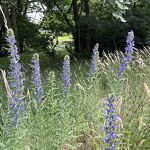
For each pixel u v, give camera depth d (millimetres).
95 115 5387
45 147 4441
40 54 17906
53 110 5043
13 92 4297
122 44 16312
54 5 15352
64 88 5125
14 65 4387
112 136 3527
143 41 15688
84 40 17078
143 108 4977
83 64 11797
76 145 4891
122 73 5859
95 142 4664
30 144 4547
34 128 4668
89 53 15898
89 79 6352
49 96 5695
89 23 16078
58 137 4746
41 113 4750
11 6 11586
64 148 4727
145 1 11789
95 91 6016
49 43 17219
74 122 5211
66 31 16906
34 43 17641
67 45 17938
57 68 11711
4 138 4098
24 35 17453
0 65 14727
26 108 4898
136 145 4531
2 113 4629
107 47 16562
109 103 3525
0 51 19578
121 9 7629
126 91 5562
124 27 15484
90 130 5125
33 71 4859
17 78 4352
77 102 5578
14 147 4035
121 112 4816
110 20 15609
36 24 17875
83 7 17703
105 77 7477
